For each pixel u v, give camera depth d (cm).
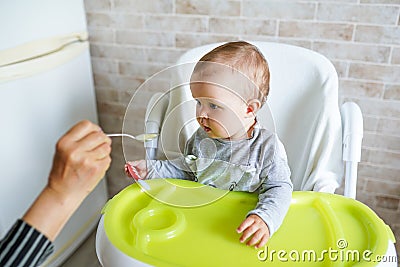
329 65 98
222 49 87
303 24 122
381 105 127
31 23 110
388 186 139
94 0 139
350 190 87
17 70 107
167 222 73
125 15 138
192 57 103
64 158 50
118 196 79
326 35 122
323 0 118
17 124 112
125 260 64
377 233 70
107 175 169
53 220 49
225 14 127
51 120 123
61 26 122
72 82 130
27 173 119
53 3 117
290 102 102
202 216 75
